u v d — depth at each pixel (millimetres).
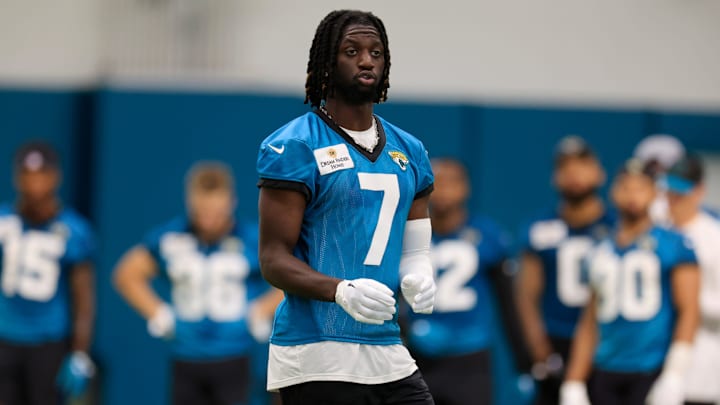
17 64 33656
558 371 27297
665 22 36062
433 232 26797
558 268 27500
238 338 27516
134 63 33500
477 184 33281
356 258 11930
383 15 34906
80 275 27625
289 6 34344
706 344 24562
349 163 11953
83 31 33781
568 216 27656
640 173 23000
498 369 32250
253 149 32312
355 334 11938
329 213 11922
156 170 32031
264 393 30750
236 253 27641
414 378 12281
